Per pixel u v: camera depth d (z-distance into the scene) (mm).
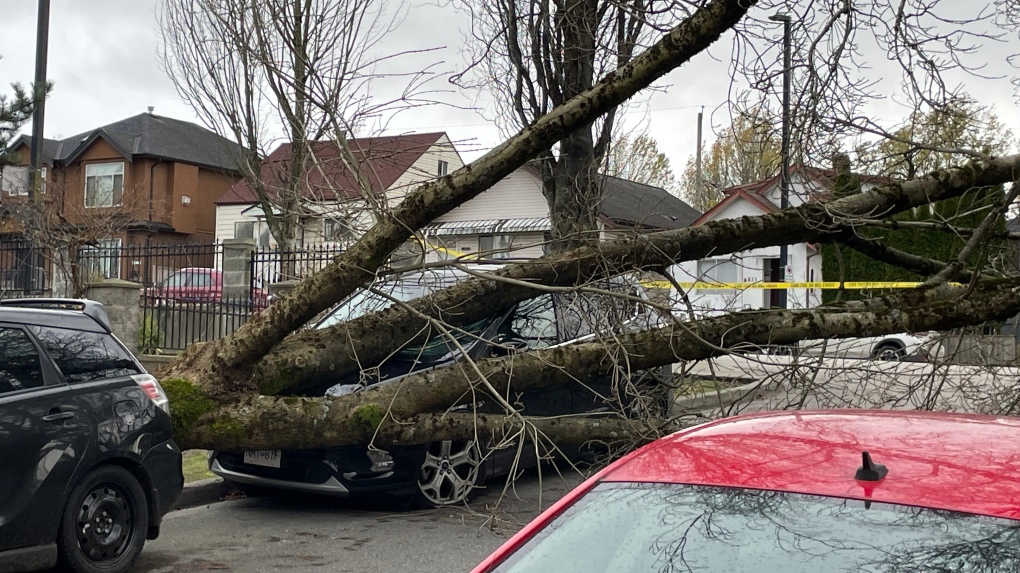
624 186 31625
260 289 14867
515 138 7164
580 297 7848
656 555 2322
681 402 9234
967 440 2516
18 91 14688
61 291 15742
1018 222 8609
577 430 7430
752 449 2629
